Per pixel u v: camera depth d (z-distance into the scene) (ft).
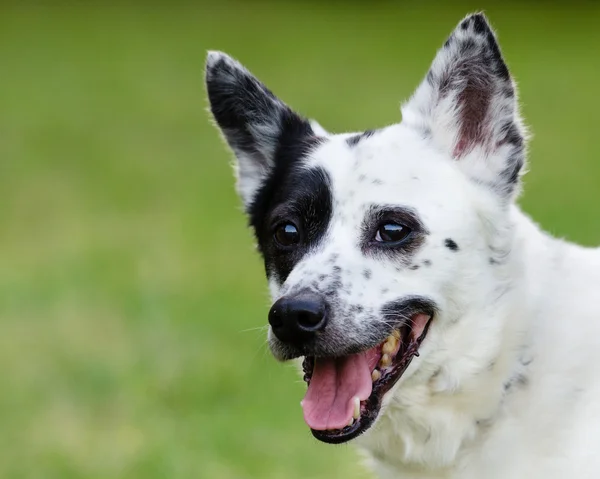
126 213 47.91
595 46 81.35
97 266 39.73
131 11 106.63
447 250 15.97
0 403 28.35
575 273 16.65
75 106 71.15
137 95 74.18
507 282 16.15
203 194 50.75
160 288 36.52
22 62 84.89
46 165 57.21
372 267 15.97
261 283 36.88
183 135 63.72
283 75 76.84
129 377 28.96
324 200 16.58
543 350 15.97
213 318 32.96
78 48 89.76
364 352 15.81
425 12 100.73
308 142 17.90
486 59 16.57
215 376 28.45
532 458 15.78
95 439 26.22
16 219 47.39
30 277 38.86
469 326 15.98
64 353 31.48
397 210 16.07
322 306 15.38
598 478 15.19
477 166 16.67
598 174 48.24
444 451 16.31
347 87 72.28
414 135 17.02
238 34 94.17
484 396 16.05
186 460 24.44
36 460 25.16
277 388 27.81
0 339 32.83
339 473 23.70
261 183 18.92
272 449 24.79
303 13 103.04
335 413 15.47
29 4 109.91
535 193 44.57
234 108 19.02
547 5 98.17
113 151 60.13
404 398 16.24
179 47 89.25
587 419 15.49
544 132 57.88
